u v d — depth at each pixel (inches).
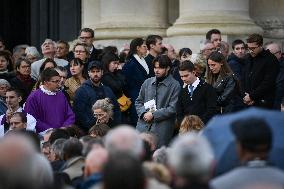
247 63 949.2
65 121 926.4
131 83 1013.8
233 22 1174.3
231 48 1163.3
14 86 1011.3
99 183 422.6
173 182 464.1
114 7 1251.8
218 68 902.4
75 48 1022.4
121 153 395.2
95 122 908.6
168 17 1261.1
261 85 933.8
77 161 590.2
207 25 1170.6
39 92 924.0
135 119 1012.5
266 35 1243.2
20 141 391.5
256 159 444.5
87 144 595.5
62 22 1481.3
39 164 410.6
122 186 384.8
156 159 603.5
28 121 900.6
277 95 1037.8
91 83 941.2
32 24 1536.7
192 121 749.9
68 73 1053.8
